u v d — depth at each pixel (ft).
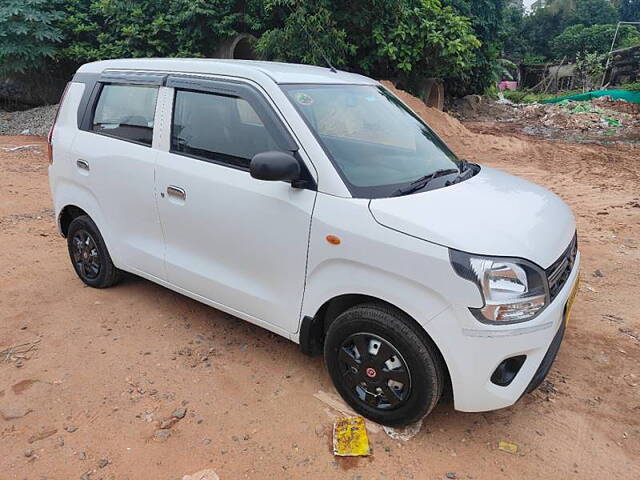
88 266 14.83
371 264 8.79
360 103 11.73
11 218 21.36
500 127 60.08
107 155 13.04
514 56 148.56
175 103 11.80
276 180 9.16
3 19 42.09
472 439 9.46
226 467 8.73
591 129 57.82
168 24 43.78
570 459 9.09
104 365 11.41
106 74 13.71
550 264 8.79
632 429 9.84
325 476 8.59
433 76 49.32
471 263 8.05
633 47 105.91
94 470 8.63
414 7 44.73
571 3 159.74
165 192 11.77
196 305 14.11
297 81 10.87
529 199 10.43
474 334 8.20
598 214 23.70
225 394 10.53
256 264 10.55
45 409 10.03
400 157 10.95
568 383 11.16
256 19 43.24
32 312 13.61
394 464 8.84
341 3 42.04
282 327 10.53
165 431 9.48
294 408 10.14
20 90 52.24
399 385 9.23
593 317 13.97
